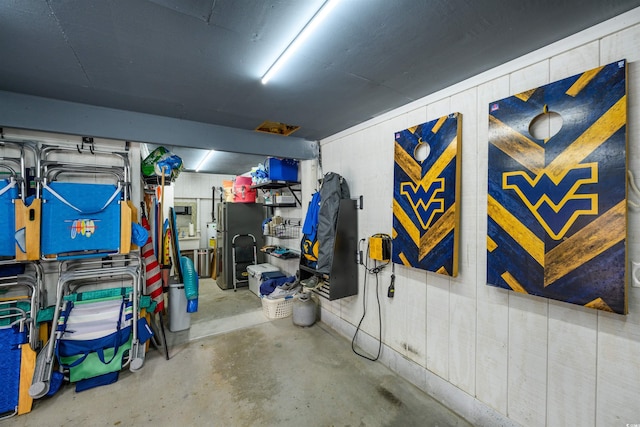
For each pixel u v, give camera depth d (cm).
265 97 207
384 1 110
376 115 249
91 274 225
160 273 286
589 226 123
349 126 282
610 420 123
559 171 133
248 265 489
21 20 120
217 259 523
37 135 219
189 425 176
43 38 134
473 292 177
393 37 135
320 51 148
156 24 125
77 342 206
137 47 143
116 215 234
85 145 234
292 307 346
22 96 197
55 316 205
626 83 115
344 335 294
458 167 179
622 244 115
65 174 231
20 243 200
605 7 114
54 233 212
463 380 182
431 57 154
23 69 164
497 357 164
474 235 176
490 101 167
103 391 207
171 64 160
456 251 181
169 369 236
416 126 207
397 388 212
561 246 132
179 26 126
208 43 140
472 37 135
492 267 160
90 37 134
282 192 434
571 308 135
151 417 182
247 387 212
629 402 118
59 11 115
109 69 165
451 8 114
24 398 185
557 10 115
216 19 121
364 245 265
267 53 149
